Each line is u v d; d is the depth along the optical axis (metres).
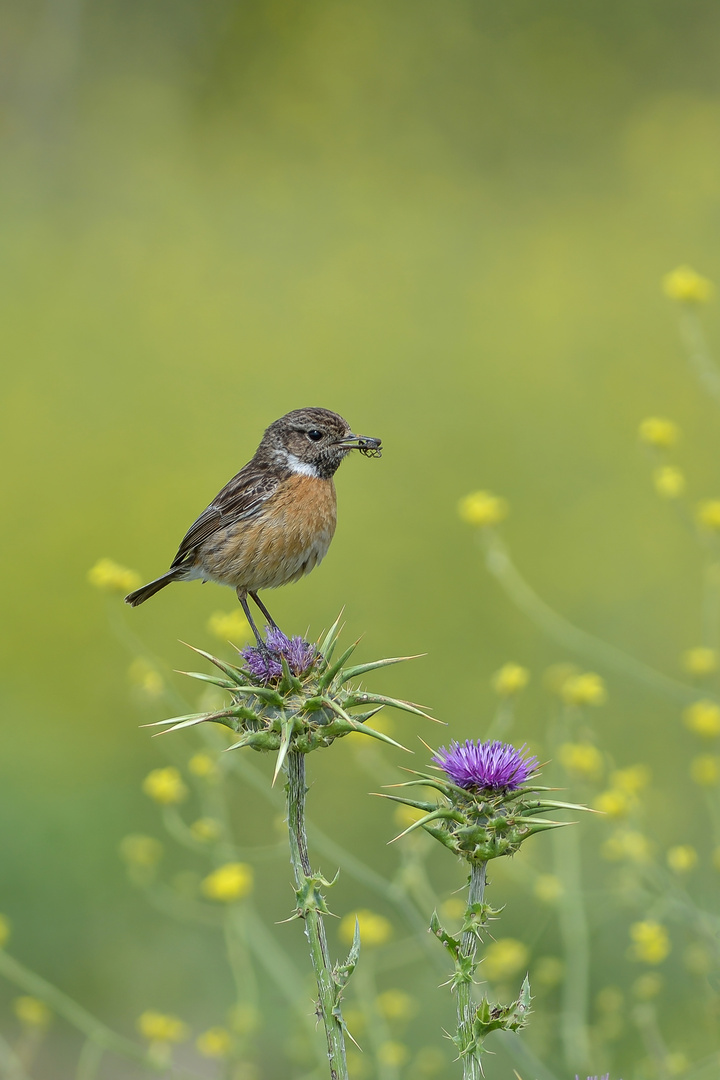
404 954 9.24
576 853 7.75
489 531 9.82
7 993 9.35
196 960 9.62
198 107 27.38
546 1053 7.62
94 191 24.72
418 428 17.84
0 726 12.48
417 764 11.36
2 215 23.72
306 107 27.14
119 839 10.53
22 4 26.41
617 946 8.78
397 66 27.31
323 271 22.36
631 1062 7.95
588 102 27.12
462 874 9.96
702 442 17.20
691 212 23.83
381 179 25.67
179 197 24.59
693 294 9.66
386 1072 7.03
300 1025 7.63
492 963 7.67
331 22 27.69
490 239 23.42
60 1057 8.95
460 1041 4.11
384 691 12.64
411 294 21.88
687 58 27.44
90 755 12.01
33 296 21.33
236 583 8.02
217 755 8.37
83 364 19.56
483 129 26.78
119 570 9.57
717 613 12.97
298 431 7.84
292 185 25.27
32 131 25.81
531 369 19.31
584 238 23.33
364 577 14.93
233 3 27.67
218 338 20.48
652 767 10.85
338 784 11.27
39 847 10.26
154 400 18.81
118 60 27.25
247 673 4.92
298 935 9.70
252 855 10.45
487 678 12.77
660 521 15.55
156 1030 7.32
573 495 16.30
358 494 16.53
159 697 9.42
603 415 17.92
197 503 17.14
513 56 27.27
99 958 9.59
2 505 16.72
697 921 7.01
